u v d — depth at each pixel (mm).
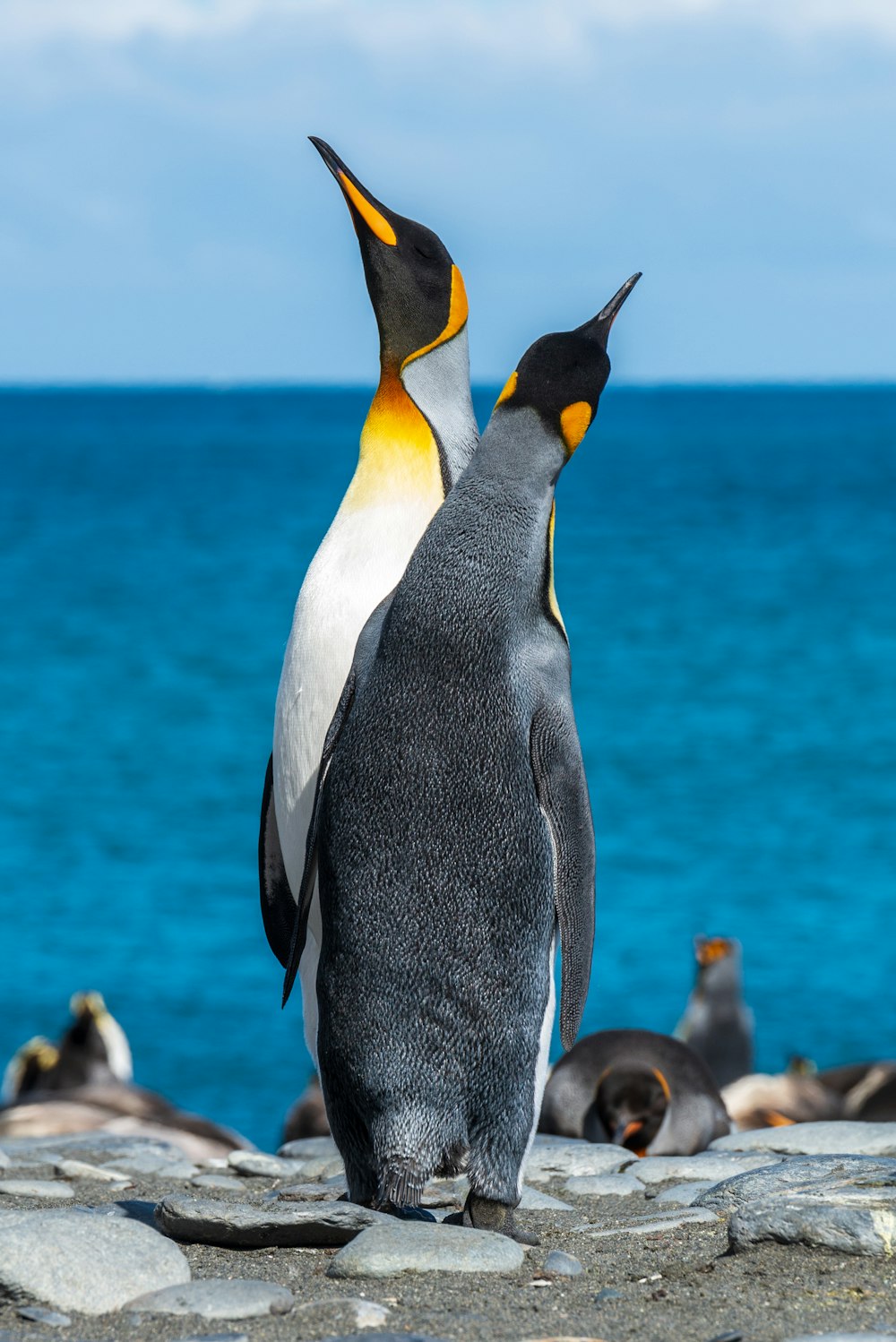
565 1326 5109
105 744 44531
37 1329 5219
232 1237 6309
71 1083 16688
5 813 36031
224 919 26625
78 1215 5867
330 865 6191
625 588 77625
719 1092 10391
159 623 68062
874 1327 5055
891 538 98562
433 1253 5816
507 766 6094
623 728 46344
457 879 6043
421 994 6031
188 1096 18312
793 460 185750
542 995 6180
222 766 41500
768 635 63875
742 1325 5102
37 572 84938
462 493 6328
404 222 7621
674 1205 7551
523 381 6375
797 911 27406
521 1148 6227
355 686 6453
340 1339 4820
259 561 89750
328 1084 6250
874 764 41062
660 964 23953
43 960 24031
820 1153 8594
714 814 35656
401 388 7430
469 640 6148
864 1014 21766
